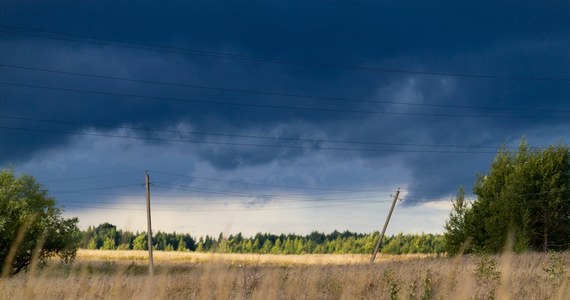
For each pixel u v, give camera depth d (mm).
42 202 51594
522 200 55969
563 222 55375
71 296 4328
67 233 49469
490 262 18109
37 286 4375
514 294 11547
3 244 47562
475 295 12430
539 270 18078
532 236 55938
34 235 47406
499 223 55812
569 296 6332
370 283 10586
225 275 3379
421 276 12938
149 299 4191
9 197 51156
